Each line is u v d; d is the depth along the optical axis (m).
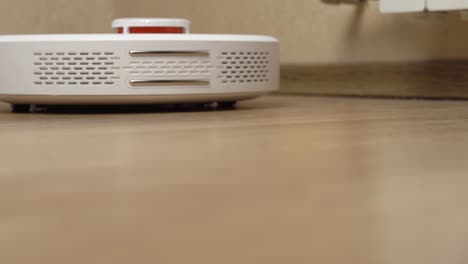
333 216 0.28
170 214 0.29
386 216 0.28
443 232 0.25
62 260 0.22
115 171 0.42
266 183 0.37
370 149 0.51
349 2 1.21
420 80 1.15
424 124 0.71
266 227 0.26
